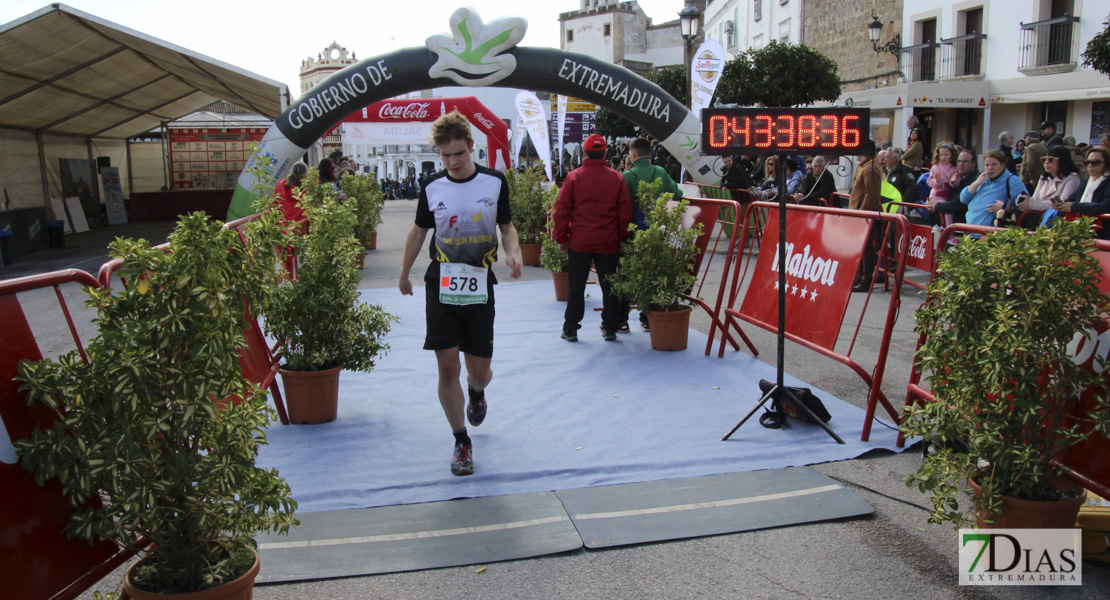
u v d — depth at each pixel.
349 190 14.23
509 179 12.69
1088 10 16.92
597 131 28.72
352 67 13.10
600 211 6.57
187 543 2.45
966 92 18.31
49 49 14.06
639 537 3.30
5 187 17.73
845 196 11.50
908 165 12.18
